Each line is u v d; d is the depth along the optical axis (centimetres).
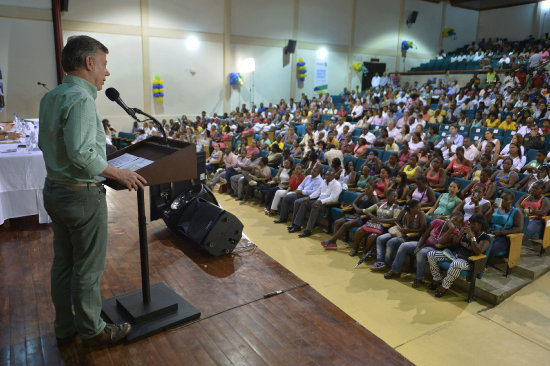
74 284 165
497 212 439
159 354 175
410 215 448
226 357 175
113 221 350
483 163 586
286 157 725
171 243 307
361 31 1605
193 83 1282
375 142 829
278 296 231
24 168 335
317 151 772
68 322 179
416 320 354
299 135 1052
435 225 421
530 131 709
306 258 488
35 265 259
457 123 924
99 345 179
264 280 251
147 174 169
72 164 150
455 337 328
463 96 1205
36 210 346
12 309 206
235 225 287
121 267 259
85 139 144
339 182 579
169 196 347
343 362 175
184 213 321
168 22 1202
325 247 516
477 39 1852
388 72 1711
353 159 710
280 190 647
